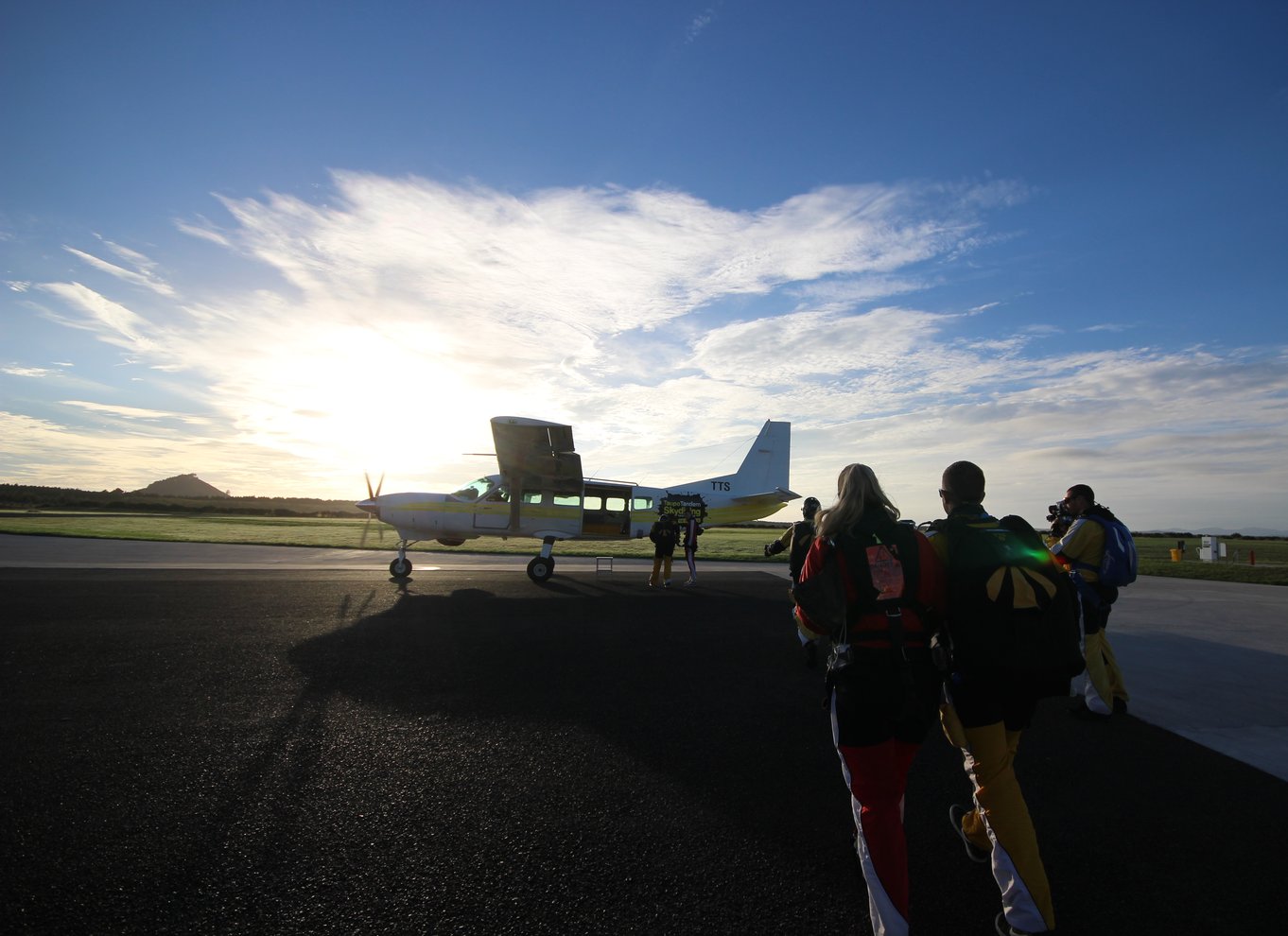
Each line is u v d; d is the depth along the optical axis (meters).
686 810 3.36
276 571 13.27
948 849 3.08
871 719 2.35
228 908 2.45
